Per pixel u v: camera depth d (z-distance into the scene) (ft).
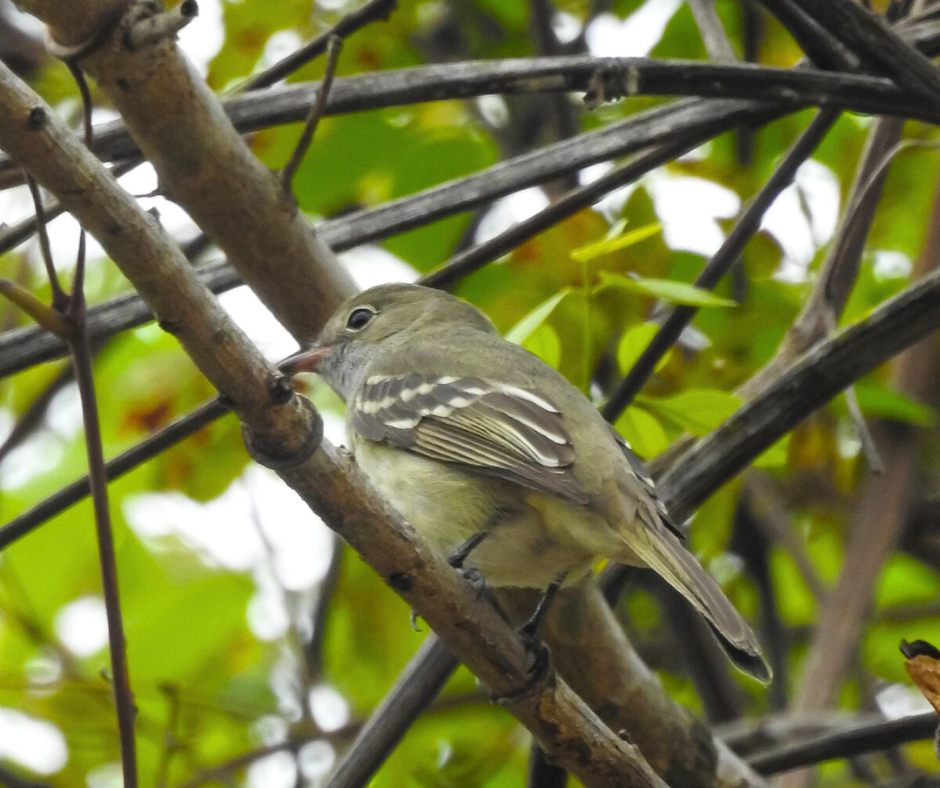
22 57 46.70
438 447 30.17
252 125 29.19
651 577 44.60
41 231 20.04
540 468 28.12
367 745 28.96
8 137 18.63
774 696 44.09
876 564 39.70
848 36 28.89
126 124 27.86
